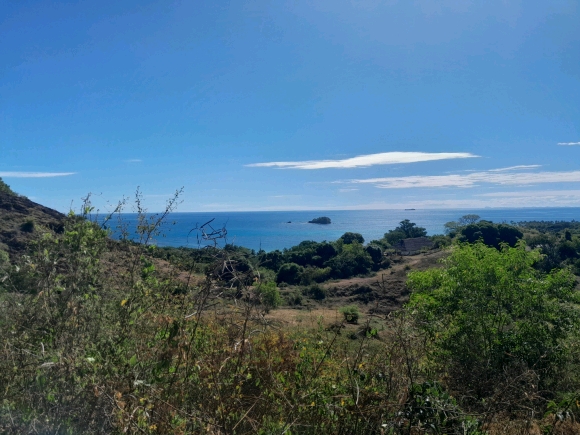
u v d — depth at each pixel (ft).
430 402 10.75
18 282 10.93
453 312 32.27
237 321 11.53
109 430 8.09
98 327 10.06
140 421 8.14
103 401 8.20
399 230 284.61
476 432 11.10
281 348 12.71
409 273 39.58
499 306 31.65
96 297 10.62
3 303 10.24
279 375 11.22
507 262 33.30
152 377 9.39
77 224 11.34
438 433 10.37
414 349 12.23
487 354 28.37
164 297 11.24
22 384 8.87
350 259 165.89
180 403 9.42
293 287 130.11
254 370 11.38
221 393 10.03
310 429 10.52
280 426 9.75
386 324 12.25
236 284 10.66
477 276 32.63
